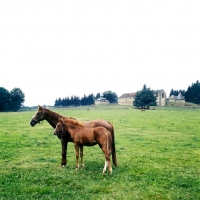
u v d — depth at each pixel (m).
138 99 109.81
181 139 20.91
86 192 8.53
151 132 25.48
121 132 25.52
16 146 17.89
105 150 10.45
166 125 32.28
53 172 10.92
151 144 18.55
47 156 14.53
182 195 8.31
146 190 8.74
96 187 8.95
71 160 13.43
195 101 160.62
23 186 9.11
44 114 13.26
